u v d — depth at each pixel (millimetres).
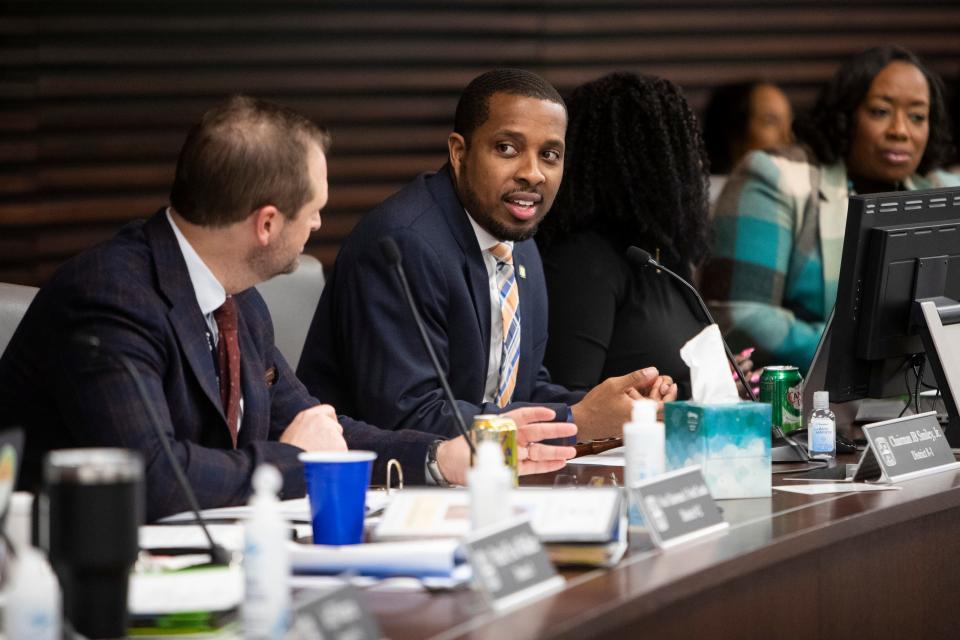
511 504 4926
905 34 16484
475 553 4328
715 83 15945
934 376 7812
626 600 4352
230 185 5992
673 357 8844
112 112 13930
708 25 15906
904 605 6273
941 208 7895
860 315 7668
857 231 7562
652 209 8891
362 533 4969
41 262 13797
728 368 6242
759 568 5328
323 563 4605
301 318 8602
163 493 5652
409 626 4082
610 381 7551
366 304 7484
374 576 4598
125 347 5906
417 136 14922
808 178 10773
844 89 10930
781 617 5539
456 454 6438
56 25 13742
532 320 8234
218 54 14227
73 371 5898
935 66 16500
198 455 5777
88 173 13883
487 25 15141
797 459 7238
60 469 3857
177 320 6105
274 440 6965
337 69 14641
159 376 6035
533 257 8336
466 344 7676
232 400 6367
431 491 5152
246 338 6641
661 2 15750
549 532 4719
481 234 7863
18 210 13695
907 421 6812
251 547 3908
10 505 4539
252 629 3885
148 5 14016
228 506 5848
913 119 10867
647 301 8891
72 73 13820
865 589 6035
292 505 5867
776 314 10453
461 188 7840
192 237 6152
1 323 7082
